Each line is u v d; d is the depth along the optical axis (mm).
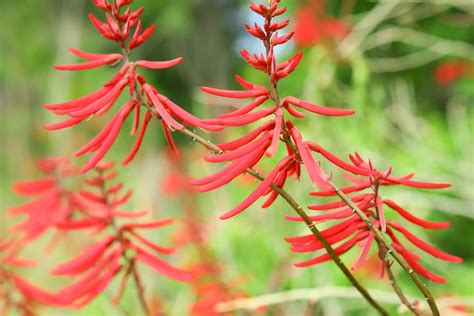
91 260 1046
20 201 4320
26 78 6066
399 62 2877
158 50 5344
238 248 2123
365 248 922
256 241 2109
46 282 2307
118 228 1061
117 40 929
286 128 903
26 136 6223
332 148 2113
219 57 5434
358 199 938
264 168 2135
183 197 2596
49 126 909
